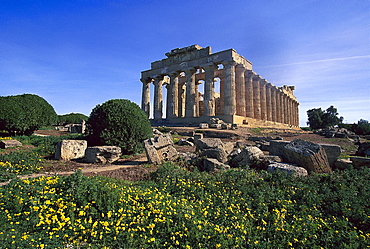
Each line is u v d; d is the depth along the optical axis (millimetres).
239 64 39500
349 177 8719
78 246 4750
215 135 28594
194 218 5770
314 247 5117
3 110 21781
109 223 5441
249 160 11211
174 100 44375
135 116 15469
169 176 8750
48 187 6449
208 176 8984
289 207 6812
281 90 57562
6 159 10688
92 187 6453
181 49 43906
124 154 15289
